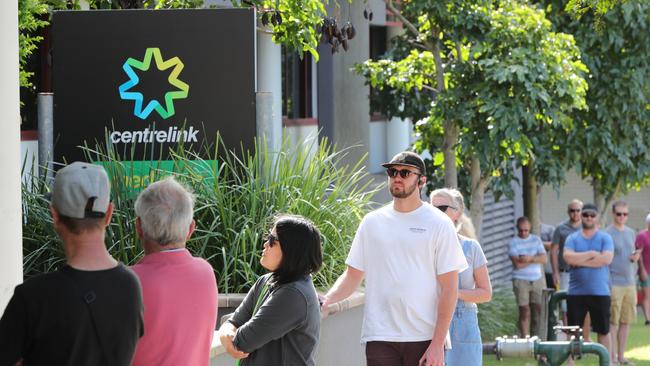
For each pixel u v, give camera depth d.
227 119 18.42
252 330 11.39
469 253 16.16
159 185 9.45
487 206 46.41
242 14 18.48
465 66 29.05
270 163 17.67
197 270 9.38
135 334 8.23
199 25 18.47
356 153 38.03
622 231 30.50
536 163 33.28
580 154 35.00
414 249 13.84
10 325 7.86
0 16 11.21
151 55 18.53
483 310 31.97
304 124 36.50
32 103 24.61
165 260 9.30
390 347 13.98
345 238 17.83
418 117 33.72
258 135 18.38
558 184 33.81
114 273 8.18
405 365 14.02
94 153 18.53
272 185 17.41
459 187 33.62
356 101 38.06
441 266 13.84
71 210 8.13
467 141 28.77
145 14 18.52
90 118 18.61
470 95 29.25
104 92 18.61
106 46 18.61
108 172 17.20
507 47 28.81
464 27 28.61
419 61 32.19
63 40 18.62
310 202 17.53
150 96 18.53
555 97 28.78
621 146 35.31
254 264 16.66
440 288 13.95
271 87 32.78
